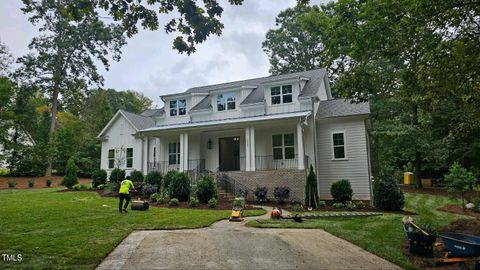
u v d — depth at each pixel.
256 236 8.55
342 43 9.71
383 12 8.38
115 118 25.70
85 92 35.75
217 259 6.51
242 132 20.95
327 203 16.95
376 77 10.17
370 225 10.14
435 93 9.54
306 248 7.39
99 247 7.16
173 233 8.91
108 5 7.31
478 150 20.69
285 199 16.48
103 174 22.22
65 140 31.72
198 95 23.28
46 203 14.51
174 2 7.20
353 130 18.42
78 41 32.78
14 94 30.45
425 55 8.76
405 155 27.94
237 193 17.83
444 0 7.41
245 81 24.77
